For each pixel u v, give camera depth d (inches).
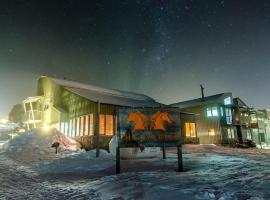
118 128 345.7
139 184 240.5
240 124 1272.1
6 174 373.1
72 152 638.5
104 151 616.7
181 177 271.3
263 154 636.1
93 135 735.7
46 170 414.6
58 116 995.3
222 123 1199.6
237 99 1325.0
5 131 1464.1
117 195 217.6
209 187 210.1
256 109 1476.4
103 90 1146.7
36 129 806.5
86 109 812.6
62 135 762.8
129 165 403.2
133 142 340.2
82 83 1171.9
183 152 665.0
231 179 248.2
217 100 1220.5
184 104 1432.1
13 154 612.4
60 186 278.7
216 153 644.7
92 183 281.7
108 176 317.7
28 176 356.8
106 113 776.9
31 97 1171.3
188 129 1042.7
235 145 1152.8
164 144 337.1
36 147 647.1
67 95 968.3
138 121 345.7
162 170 343.0
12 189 266.7
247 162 417.7
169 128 343.0
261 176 255.8
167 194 197.5
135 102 1001.5
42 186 281.3
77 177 337.4
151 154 531.8
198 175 283.3
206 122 1248.2
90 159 513.3
